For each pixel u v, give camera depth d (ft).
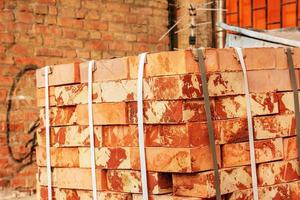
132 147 7.67
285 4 21.33
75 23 16.22
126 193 7.83
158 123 7.31
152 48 18.15
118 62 7.82
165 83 7.20
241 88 7.61
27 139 15.07
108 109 7.93
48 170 8.92
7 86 14.75
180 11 20.31
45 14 15.58
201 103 7.20
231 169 7.45
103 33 16.87
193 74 7.13
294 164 8.19
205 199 7.16
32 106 15.23
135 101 7.59
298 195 8.21
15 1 14.98
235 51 7.60
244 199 7.57
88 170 8.30
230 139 7.45
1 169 14.53
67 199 8.69
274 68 8.03
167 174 7.50
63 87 8.67
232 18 22.85
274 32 14.24
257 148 7.74
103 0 16.88
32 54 15.29
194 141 7.09
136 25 17.70
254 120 7.74
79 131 8.39
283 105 8.11
